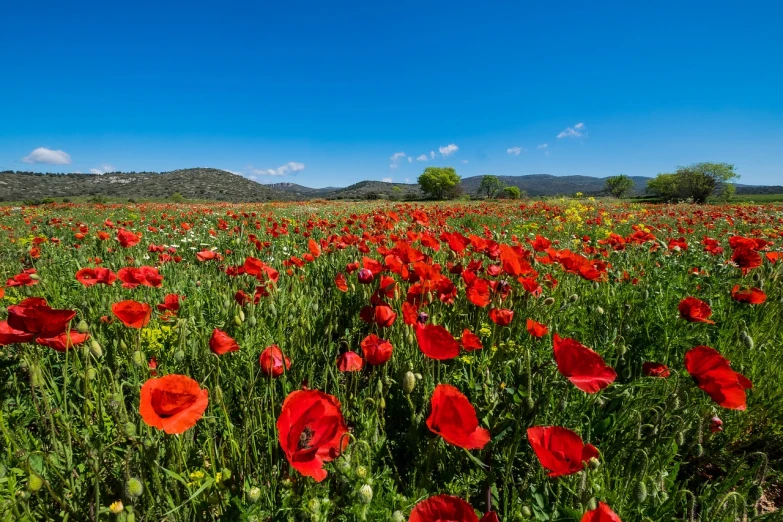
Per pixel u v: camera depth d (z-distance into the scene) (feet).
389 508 5.10
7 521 4.75
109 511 4.53
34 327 5.59
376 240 20.01
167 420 4.28
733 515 5.58
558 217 43.96
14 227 37.50
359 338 11.07
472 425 4.42
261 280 13.16
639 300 12.69
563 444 4.69
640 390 8.18
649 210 67.00
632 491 5.68
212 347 6.51
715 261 18.12
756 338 10.98
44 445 6.47
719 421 7.54
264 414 7.25
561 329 11.60
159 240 28.22
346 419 7.23
